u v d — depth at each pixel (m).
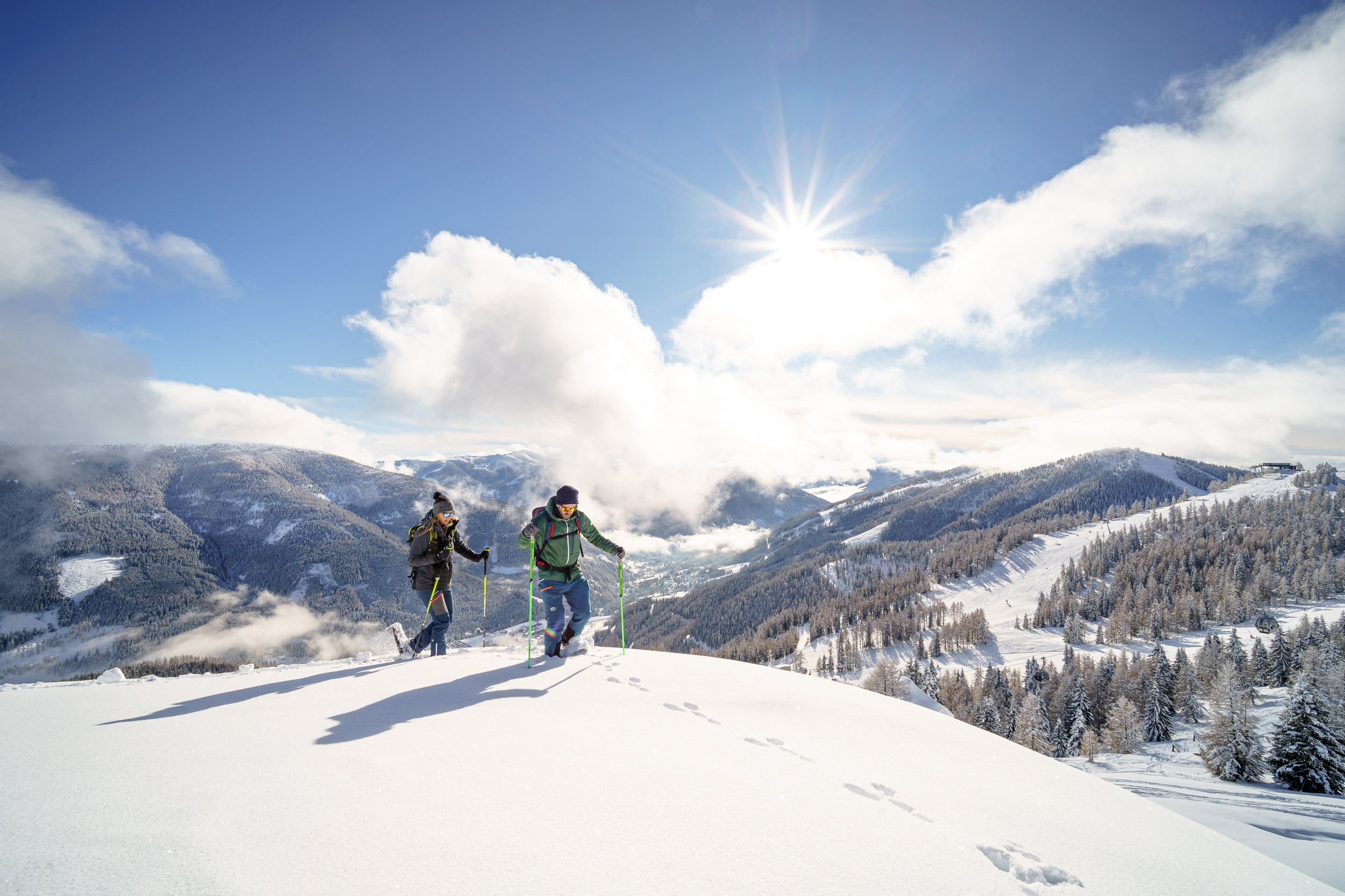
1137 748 56.34
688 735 3.93
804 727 4.50
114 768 2.86
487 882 2.00
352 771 2.91
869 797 3.25
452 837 2.30
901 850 2.56
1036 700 66.69
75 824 2.22
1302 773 32.03
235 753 3.14
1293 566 146.00
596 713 4.31
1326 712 32.16
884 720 4.94
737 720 4.50
